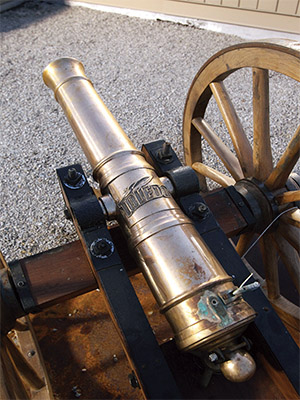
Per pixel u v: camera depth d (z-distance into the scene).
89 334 1.58
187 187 1.24
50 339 1.58
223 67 1.40
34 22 3.67
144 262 1.03
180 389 1.04
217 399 1.03
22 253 1.87
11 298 1.14
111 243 1.14
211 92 1.58
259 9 3.22
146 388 0.92
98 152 1.26
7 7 3.84
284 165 1.27
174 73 3.04
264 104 1.34
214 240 1.19
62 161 2.34
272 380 1.05
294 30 3.19
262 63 1.24
